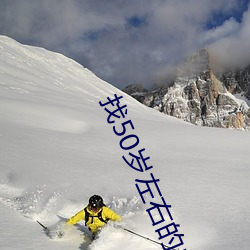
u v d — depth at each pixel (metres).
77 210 7.34
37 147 14.79
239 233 6.06
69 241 5.75
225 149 19.56
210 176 11.41
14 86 43.84
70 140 17.92
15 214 6.72
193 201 8.16
